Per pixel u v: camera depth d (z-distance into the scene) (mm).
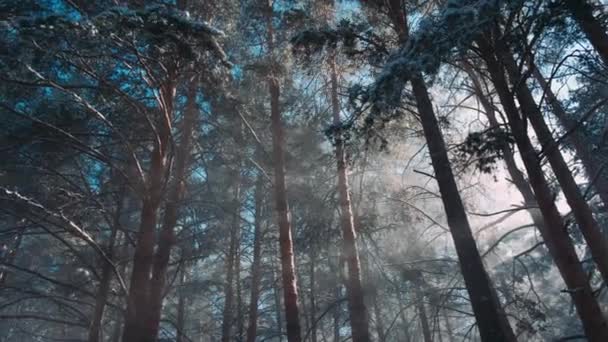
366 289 14750
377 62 8219
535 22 5906
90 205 10188
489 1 4930
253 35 11500
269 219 18156
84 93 9273
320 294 19203
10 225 12109
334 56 8766
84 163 12000
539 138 6562
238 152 12789
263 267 18484
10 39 6047
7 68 6520
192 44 7148
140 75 7988
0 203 9008
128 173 11164
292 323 9617
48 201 9867
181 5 10047
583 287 5156
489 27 5555
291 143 13609
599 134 10359
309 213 14445
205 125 12508
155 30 6660
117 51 7406
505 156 11305
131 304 7836
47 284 13984
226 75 8742
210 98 10625
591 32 7473
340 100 12445
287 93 12703
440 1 8664
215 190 14766
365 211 14195
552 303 17859
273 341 21828
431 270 15273
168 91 9898
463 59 6414
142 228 8484
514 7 5207
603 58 7391
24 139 8789
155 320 8078
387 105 6297
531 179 5824
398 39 8227
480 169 7152
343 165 10859
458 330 20250
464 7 4934
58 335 17812
